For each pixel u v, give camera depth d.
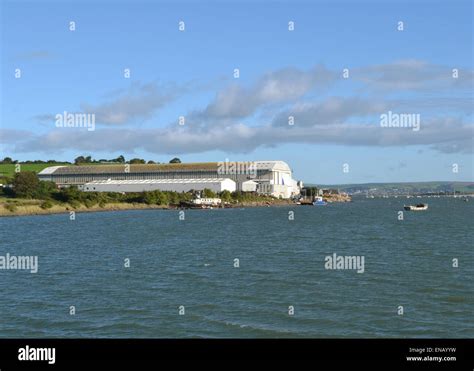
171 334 30.28
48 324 32.31
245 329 30.89
